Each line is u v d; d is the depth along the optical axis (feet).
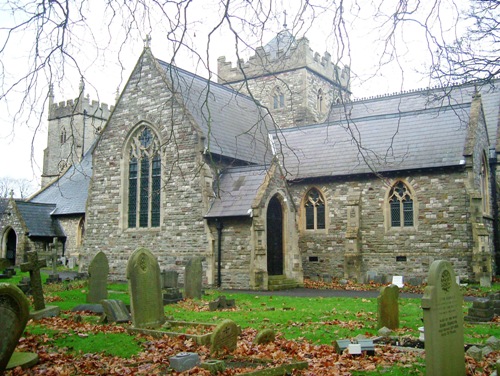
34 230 139.44
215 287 86.58
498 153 101.55
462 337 28.04
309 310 56.13
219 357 32.40
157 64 98.02
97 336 38.78
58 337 38.37
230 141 99.19
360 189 97.91
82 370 29.55
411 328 43.32
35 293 49.73
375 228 95.61
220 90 116.47
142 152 99.45
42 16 23.08
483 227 85.46
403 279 87.56
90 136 204.74
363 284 89.56
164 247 94.38
